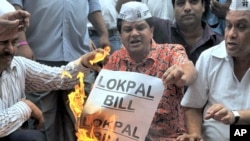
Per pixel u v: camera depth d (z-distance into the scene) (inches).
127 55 111.3
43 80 105.2
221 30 149.1
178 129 105.2
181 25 133.7
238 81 101.7
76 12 140.0
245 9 95.7
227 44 98.5
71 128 135.1
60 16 138.0
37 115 96.8
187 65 102.4
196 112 106.0
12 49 93.7
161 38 136.5
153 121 105.2
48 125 133.6
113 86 87.0
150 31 110.1
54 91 133.7
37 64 106.0
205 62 104.2
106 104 86.0
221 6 144.8
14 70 101.0
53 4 137.0
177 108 106.3
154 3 158.1
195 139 98.8
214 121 103.4
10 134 96.5
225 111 93.3
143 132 83.9
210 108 94.4
